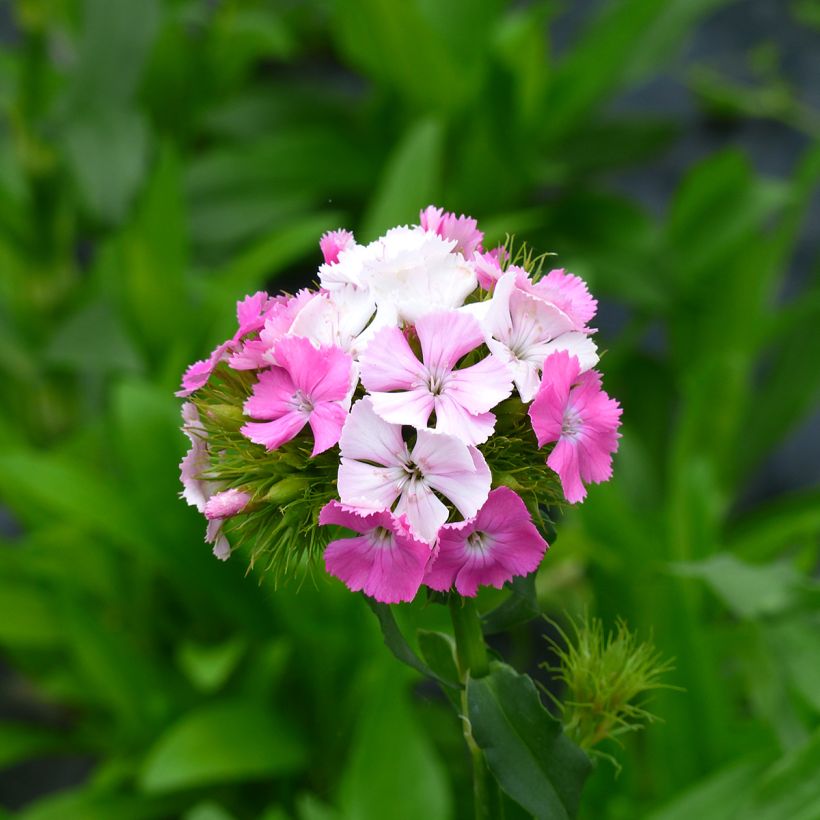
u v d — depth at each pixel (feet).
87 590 3.03
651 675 1.58
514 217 3.34
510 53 3.84
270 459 1.46
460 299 1.42
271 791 2.76
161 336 3.25
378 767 2.08
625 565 2.11
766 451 3.50
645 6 3.71
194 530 2.60
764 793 1.78
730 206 3.76
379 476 1.38
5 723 2.97
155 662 2.98
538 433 1.38
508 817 1.53
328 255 1.47
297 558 1.48
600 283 3.84
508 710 1.47
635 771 2.14
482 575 1.40
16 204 3.53
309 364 1.39
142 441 2.61
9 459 2.55
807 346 3.53
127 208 3.18
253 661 2.79
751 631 1.91
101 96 3.21
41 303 3.55
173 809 2.71
